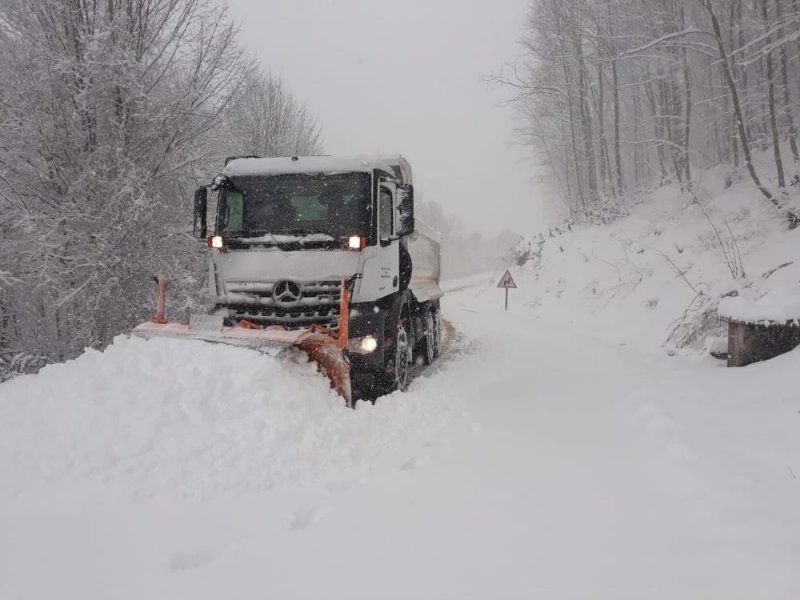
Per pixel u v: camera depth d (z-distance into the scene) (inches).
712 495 143.3
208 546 125.7
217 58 403.2
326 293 257.0
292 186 273.1
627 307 585.9
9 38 349.4
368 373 271.7
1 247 340.8
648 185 914.7
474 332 569.0
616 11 808.3
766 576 103.7
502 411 247.1
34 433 170.9
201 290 416.5
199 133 406.6
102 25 357.4
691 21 775.1
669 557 114.7
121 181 361.4
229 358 199.3
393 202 300.7
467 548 122.4
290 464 169.5
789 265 399.9
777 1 617.9
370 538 128.1
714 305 410.9
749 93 737.0
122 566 116.3
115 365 194.5
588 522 133.5
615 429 212.5
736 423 211.6
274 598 104.2
